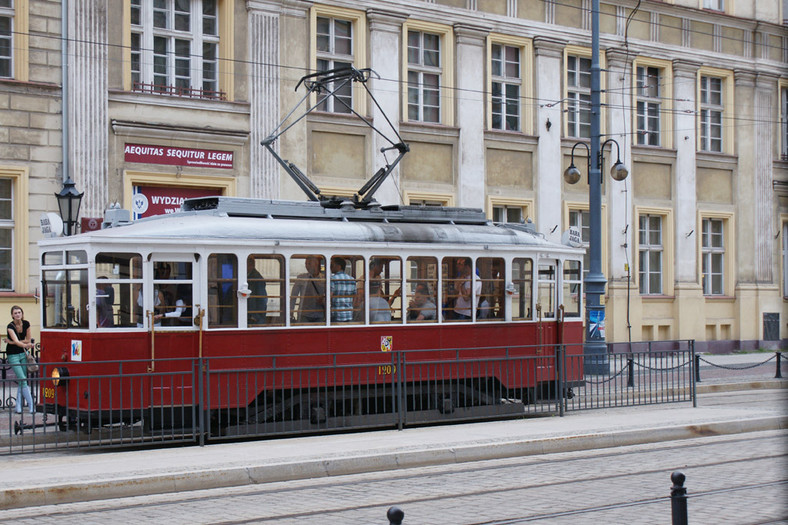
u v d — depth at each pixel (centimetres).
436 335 1548
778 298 3434
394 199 2597
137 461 1102
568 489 1025
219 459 1109
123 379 1270
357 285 1475
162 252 1333
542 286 1700
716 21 3288
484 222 1719
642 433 1362
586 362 1627
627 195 3066
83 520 877
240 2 2373
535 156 2889
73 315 1318
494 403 1536
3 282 2081
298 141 2447
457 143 2725
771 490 1027
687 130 3209
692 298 3195
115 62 2197
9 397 1251
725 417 1509
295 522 876
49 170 2117
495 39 2805
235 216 1447
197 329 1342
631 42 3080
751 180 3391
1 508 921
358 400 1396
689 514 912
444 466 1161
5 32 2083
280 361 1398
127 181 2200
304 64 2467
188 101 2284
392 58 2611
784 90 3506
